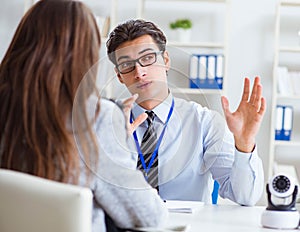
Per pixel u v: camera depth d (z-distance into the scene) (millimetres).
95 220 1492
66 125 1435
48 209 1303
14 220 1370
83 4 1523
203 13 4770
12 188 1361
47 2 1513
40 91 1442
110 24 4559
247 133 2068
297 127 4746
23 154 1486
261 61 4738
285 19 4738
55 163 1437
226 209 2092
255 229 1756
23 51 1488
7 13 4852
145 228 1547
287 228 1777
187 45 4582
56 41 1462
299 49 4520
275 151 4770
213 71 4504
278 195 1805
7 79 1519
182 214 1948
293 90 4543
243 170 2131
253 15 4738
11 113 1494
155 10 4785
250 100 2049
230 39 4750
